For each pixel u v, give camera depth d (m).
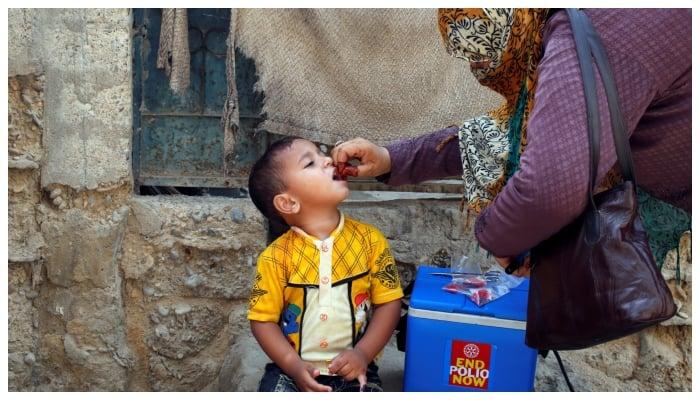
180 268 2.67
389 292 2.07
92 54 2.52
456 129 2.28
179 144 2.74
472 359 1.95
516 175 1.57
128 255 2.64
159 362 2.71
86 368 2.66
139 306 2.69
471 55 1.83
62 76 2.51
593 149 1.49
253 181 2.11
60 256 2.60
